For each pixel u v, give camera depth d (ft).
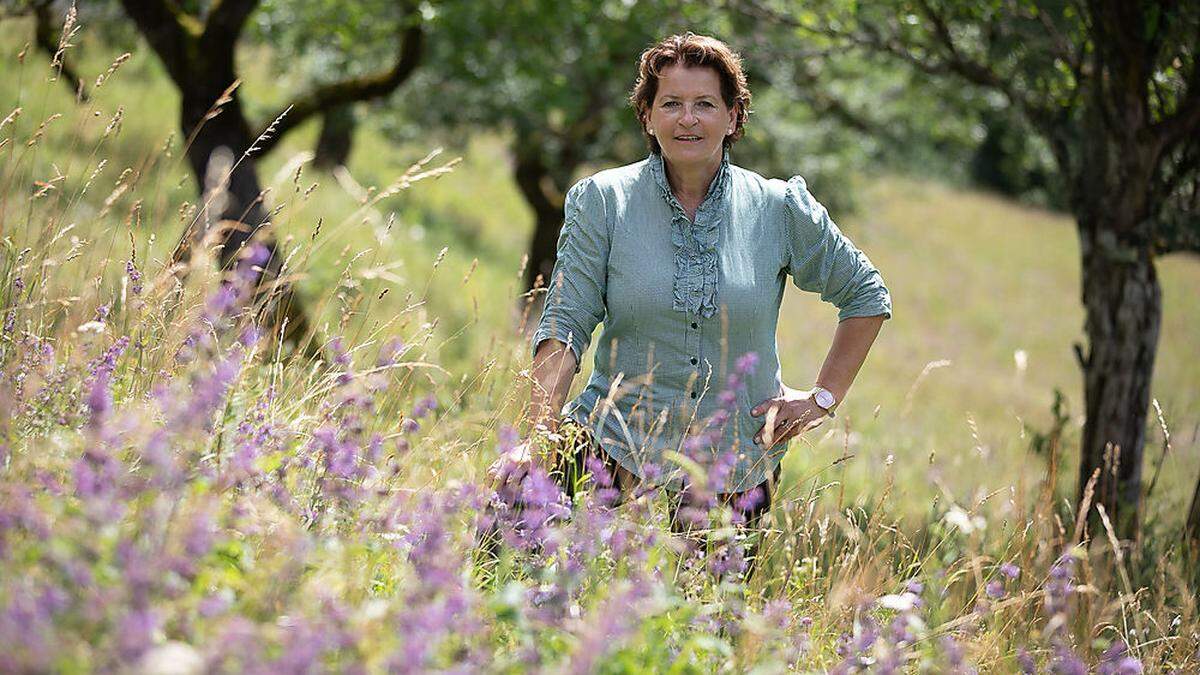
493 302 53.78
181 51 31.58
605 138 50.85
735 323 13.96
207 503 9.21
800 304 75.77
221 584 9.66
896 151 59.31
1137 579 17.39
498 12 38.42
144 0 31.68
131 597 7.84
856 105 52.54
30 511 8.65
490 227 78.28
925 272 106.11
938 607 13.60
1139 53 21.84
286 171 12.66
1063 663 12.14
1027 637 13.32
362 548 10.36
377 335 14.26
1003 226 135.74
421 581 9.75
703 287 13.82
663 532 12.00
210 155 31.40
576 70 44.37
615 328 14.15
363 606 9.70
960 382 64.59
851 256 14.61
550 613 10.34
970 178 153.99
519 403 13.83
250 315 13.32
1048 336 90.22
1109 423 23.20
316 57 47.80
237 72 32.04
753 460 14.19
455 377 18.74
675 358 13.94
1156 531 21.83
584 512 11.43
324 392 13.32
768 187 14.46
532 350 13.98
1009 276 111.45
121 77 67.41
